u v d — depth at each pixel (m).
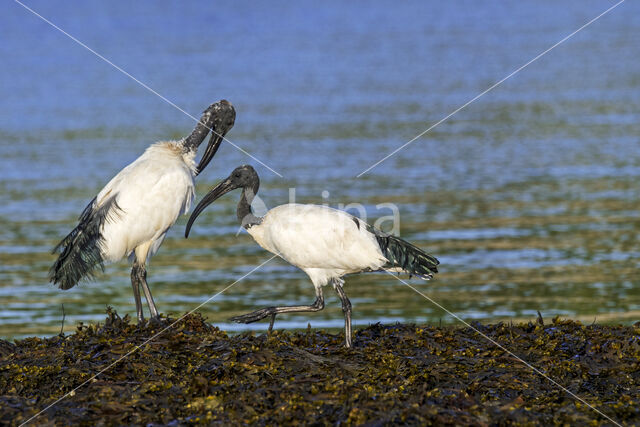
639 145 27.77
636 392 8.09
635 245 17.84
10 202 22.22
